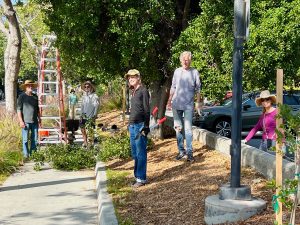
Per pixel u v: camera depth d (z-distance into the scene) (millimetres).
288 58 10648
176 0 12242
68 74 25656
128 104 25078
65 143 12516
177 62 11453
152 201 7141
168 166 9453
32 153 11570
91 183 9570
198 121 17797
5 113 15734
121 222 6199
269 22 10344
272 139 8328
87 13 11344
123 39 11516
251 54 10625
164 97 13031
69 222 6801
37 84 14016
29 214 7234
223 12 10789
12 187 9180
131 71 8258
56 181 9758
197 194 7062
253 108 17719
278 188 4598
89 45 12211
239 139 5957
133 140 8312
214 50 10883
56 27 12617
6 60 16500
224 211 5641
